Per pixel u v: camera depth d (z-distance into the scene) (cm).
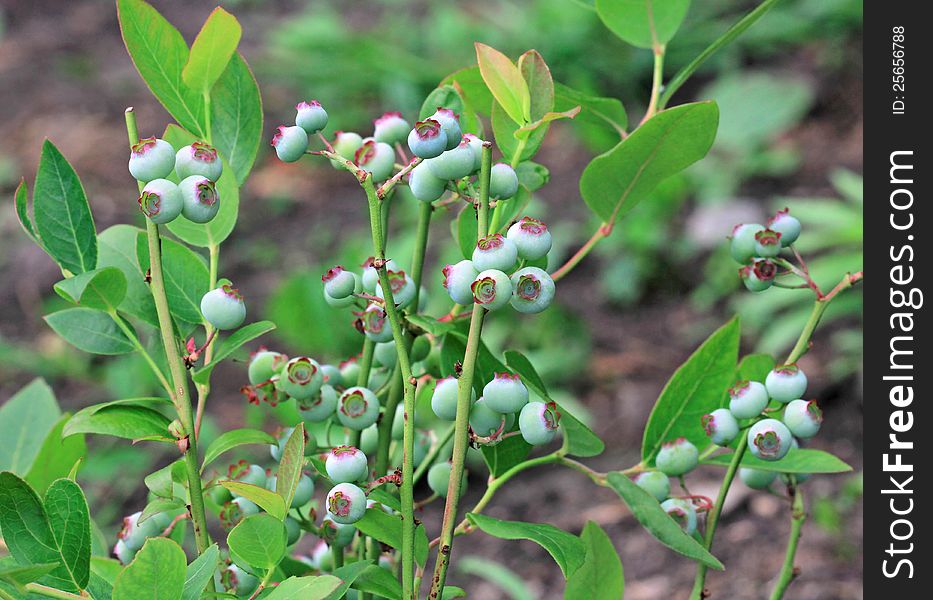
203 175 67
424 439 75
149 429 67
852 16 282
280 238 239
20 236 238
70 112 288
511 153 70
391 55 285
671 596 130
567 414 69
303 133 68
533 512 151
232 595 67
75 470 66
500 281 64
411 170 67
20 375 194
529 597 112
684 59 281
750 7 298
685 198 238
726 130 256
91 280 66
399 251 207
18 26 348
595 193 73
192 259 71
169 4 362
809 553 133
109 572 72
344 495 65
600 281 217
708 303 205
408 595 66
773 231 72
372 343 71
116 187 255
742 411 71
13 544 64
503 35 295
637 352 194
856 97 261
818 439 162
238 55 72
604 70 279
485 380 70
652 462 74
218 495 71
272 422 166
